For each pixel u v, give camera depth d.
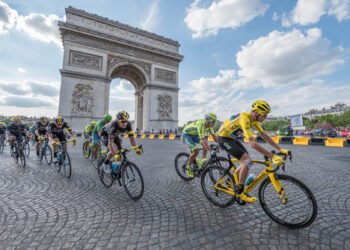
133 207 3.58
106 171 4.65
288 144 17.30
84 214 3.30
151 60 37.53
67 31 29.62
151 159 8.99
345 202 3.69
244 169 3.20
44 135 8.41
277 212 2.97
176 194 4.27
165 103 37.72
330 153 10.72
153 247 2.38
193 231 2.74
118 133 4.66
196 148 5.08
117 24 34.59
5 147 12.95
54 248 2.36
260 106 2.98
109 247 2.38
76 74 29.58
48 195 4.20
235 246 2.38
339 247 2.33
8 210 3.45
